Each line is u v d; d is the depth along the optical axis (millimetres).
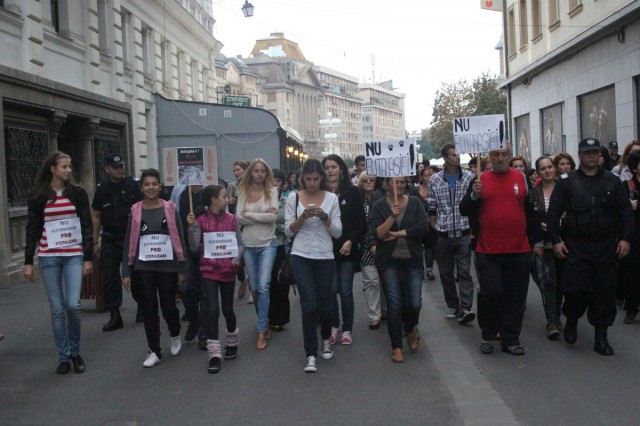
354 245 7953
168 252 7242
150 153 25031
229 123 25156
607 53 19328
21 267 13234
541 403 5750
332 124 50969
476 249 7438
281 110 104438
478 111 46469
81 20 18062
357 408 5781
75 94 16516
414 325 7469
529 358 7180
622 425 5180
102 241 9234
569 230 7270
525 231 7301
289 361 7340
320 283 7078
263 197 8047
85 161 18031
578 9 21453
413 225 7238
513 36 30750
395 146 7262
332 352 7578
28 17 14359
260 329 7930
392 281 7207
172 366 7254
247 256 7996
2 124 12625
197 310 8406
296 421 5508
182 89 30438
